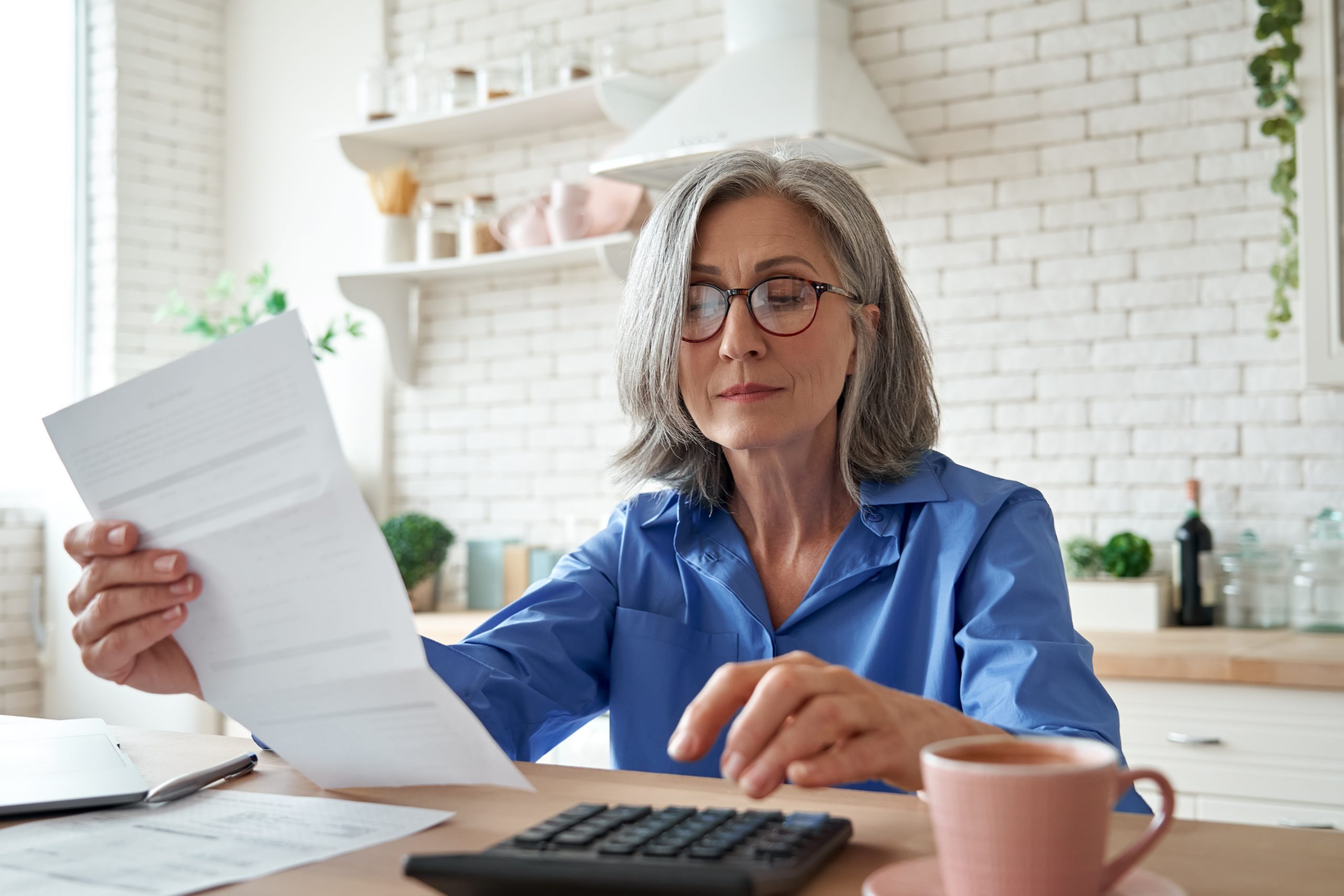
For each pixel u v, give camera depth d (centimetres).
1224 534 288
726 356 121
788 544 134
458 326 403
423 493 408
